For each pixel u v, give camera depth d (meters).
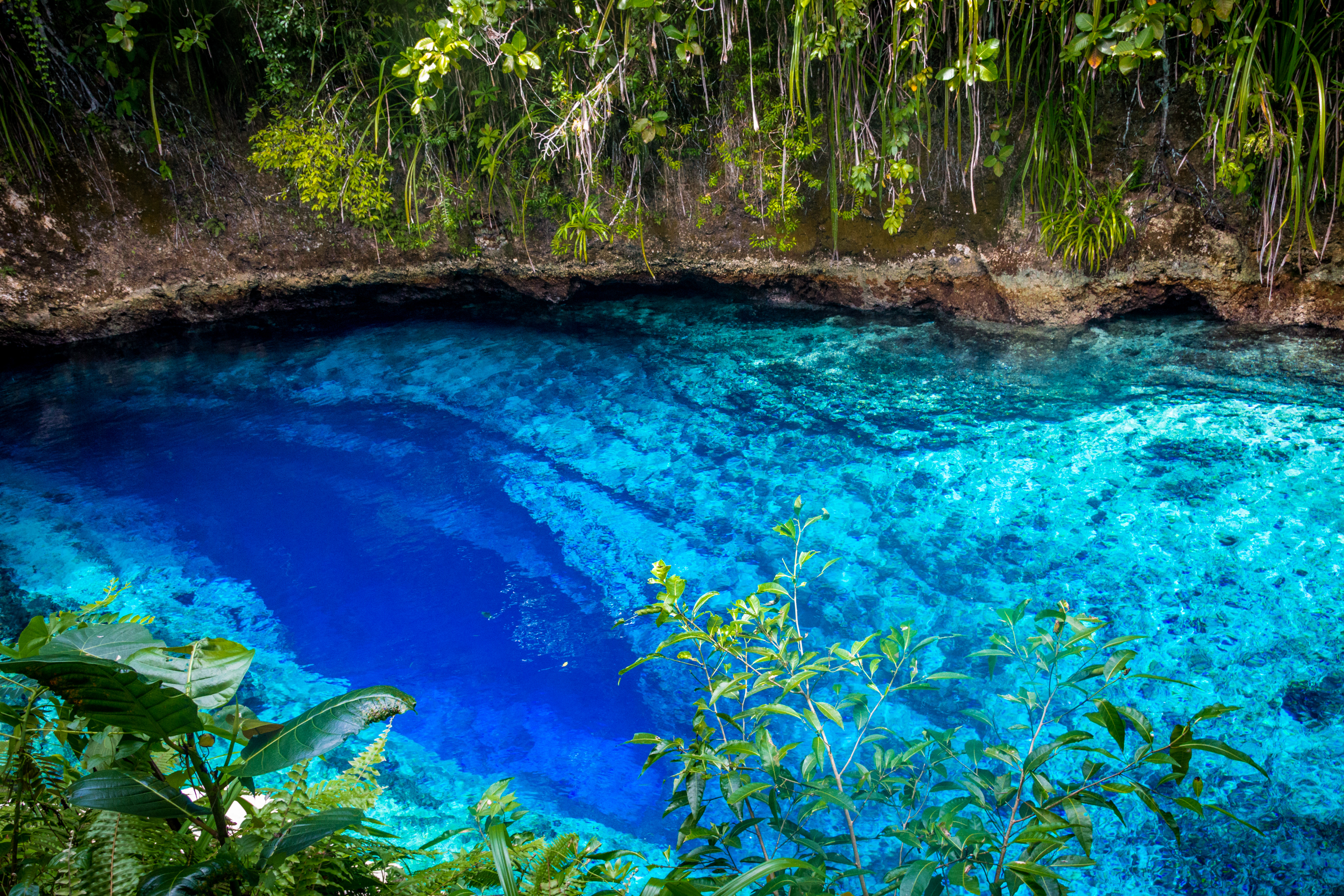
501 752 3.43
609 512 4.86
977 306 6.05
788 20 5.53
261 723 1.09
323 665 4.02
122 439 6.21
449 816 3.07
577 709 3.62
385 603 4.40
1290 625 3.43
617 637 4.01
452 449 5.68
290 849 0.90
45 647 0.94
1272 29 4.50
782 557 4.30
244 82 7.04
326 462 5.71
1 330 7.34
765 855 1.51
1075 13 4.70
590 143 6.00
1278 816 2.67
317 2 6.38
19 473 5.85
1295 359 4.98
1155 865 2.56
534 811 3.12
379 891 1.08
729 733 3.20
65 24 6.57
